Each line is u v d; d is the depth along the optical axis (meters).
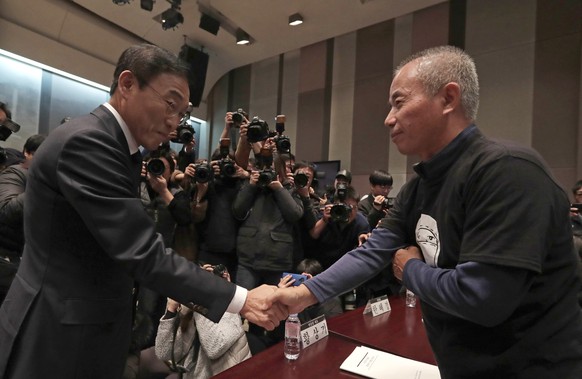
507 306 0.66
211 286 0.87
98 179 0.81
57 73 5.41
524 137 4.52
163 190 2.10
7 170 1.94
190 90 0.95
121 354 0.94
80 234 0.85
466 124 0.81
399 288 2.42
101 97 6.00
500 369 0.72
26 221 0.87
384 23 5.66
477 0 4.91
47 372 0.83
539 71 4.48
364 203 3.13
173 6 4.74
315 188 3.49
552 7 4.45
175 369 1.63
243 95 7.11
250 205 2.30
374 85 5.73
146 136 0.93
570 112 4.27
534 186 0.66
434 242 0.83
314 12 5.31
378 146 5.66
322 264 2.62
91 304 0.86
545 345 0.70
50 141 0.84
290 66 6.59
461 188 0.75
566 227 0.71
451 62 0.80
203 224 2.35
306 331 1.28
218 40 6.06
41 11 4.90
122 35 5.69
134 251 0.81
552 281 0.71
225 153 2.45
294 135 6.48
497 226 0.66
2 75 4.88
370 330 1.48
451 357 0.78
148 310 2.07
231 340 1.65
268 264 2.25
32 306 0.83
